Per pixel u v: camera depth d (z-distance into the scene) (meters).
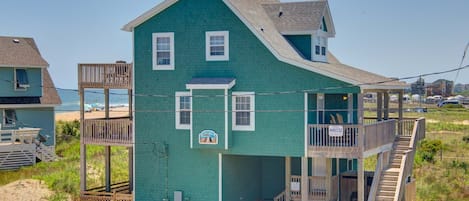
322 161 34.38
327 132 29.53
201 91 30.81
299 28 34.78
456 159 51.09
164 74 32.53
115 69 33.69
